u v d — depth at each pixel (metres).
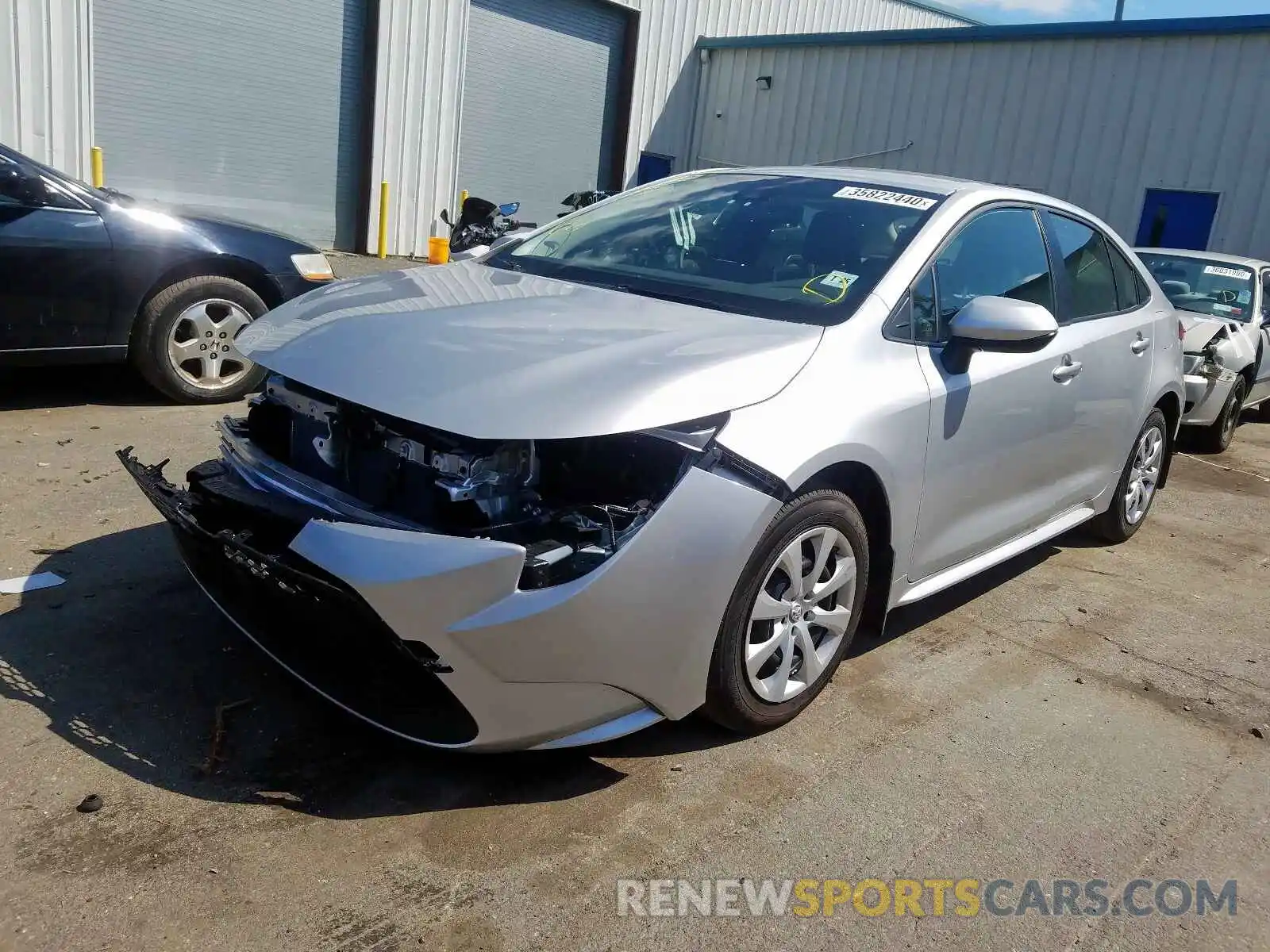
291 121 14.73
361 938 2.19
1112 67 15.13
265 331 3.18
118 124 13.01
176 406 6.13
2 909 2.17
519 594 2.43
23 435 5.33
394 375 2.67
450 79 16.25
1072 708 3.57
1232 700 3.75
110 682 3.07
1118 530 5.31
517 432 2.45
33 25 11.88
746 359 2.87
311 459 2.91
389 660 2.51
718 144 20.53
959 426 3.48
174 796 2.60
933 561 3.63
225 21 13.68
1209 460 8.04
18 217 5.38
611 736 2.71
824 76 18.59
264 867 2.38
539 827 2.63
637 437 2.67
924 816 2.85
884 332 3.28
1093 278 4.60
